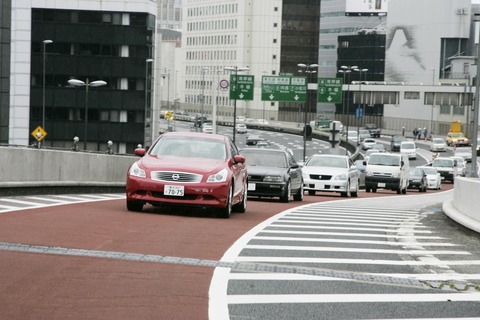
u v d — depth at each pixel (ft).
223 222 68.18
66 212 67.56
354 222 76.33
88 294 34.32
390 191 215.10
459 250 56.24
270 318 31.07
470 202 73.67
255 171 113.50
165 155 75.77
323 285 38.65
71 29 462.60
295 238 58.18
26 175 92.02
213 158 75.77
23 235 50.67
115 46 465.88
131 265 41.96
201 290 36.17
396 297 36.42
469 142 540.93
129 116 468.34
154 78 510.99
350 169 153.38
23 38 460.55
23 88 461.37
